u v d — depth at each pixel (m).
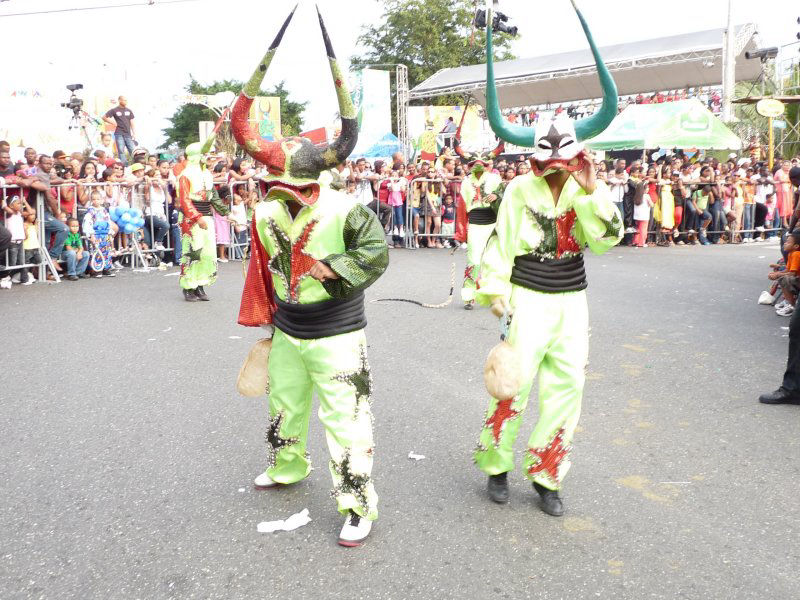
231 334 8.17
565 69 28.59
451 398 5.95
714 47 25.38
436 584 3.31
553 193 3.78
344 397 3.67
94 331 8.31
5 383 6.34
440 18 48.91
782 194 20.22
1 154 11.47
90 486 4.34
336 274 3.45
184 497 4.20
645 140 19.50
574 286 3.88
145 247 13.81
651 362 7.02
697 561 3.51
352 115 3.39
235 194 14.74
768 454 4.82
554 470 3.94
